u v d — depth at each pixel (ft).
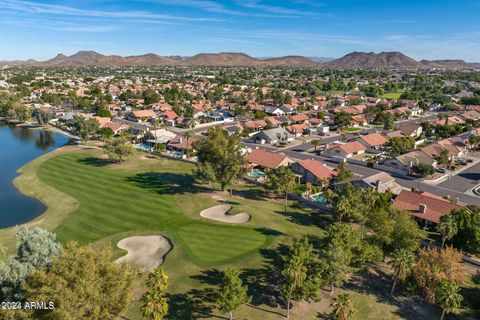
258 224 228.02
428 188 316.81
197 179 311.06
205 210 253.03
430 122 574.15
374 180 287.48
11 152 425.28
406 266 160.04
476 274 189.37
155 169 351.46
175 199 272.10
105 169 347.97
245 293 142.51
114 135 483.51
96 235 214.69
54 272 116.88
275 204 272.51
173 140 437.17
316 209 266.98
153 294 127.65
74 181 311.88
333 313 141.90
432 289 158.71
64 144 469.98
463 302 166.09
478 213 211.41
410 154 370.32
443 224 197.67
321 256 164.66
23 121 605.73
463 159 406.00
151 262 186.80
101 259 128.06
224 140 288.10
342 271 156.04
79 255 121.29
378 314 154.30
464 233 200.75
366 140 440.04
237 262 183.01
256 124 542.16
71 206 259.39
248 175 335.67
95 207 255.91
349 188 236.63
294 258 151.74
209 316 146.00
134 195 278.67
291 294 148.15
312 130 534.78
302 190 302.04
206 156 286.25
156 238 211.61
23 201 276.41
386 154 423.23
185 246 198.70
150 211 248.93
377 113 625.41
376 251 179.01
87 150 420.36
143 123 594.24
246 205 260.83
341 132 542.16
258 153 364.58
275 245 201.36
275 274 174.29
